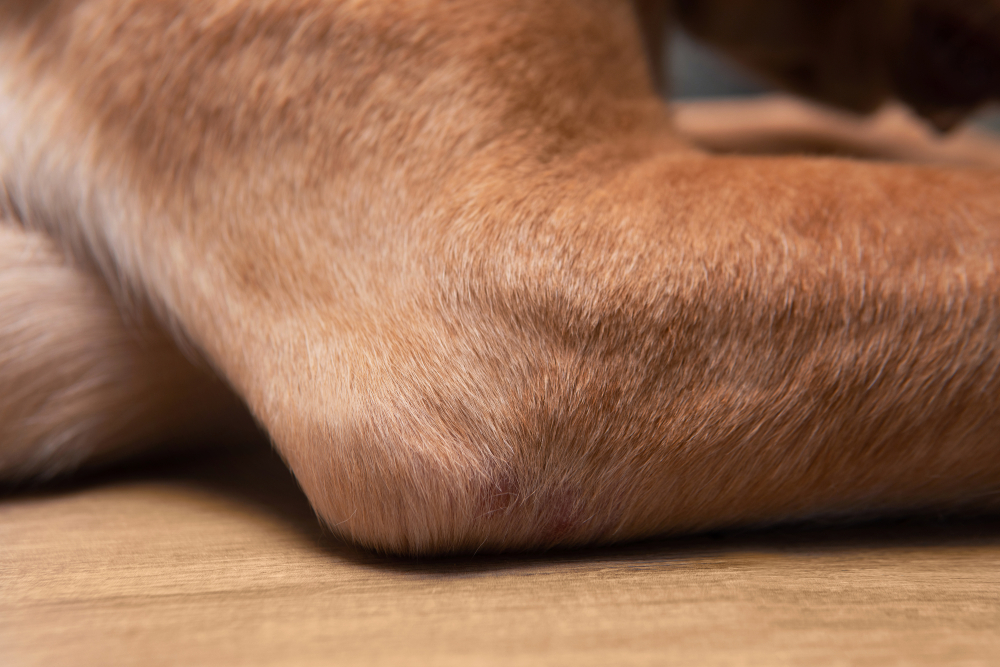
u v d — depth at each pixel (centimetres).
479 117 24
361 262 24
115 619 21
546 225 23
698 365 23
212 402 29
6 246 27
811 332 23
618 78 26
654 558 23
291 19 24
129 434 29
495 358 23
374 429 23
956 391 23
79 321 27
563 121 24
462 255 23
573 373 23
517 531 23
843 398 23
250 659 20
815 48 43
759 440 23
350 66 24
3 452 28
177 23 25
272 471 29
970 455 23
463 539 23
